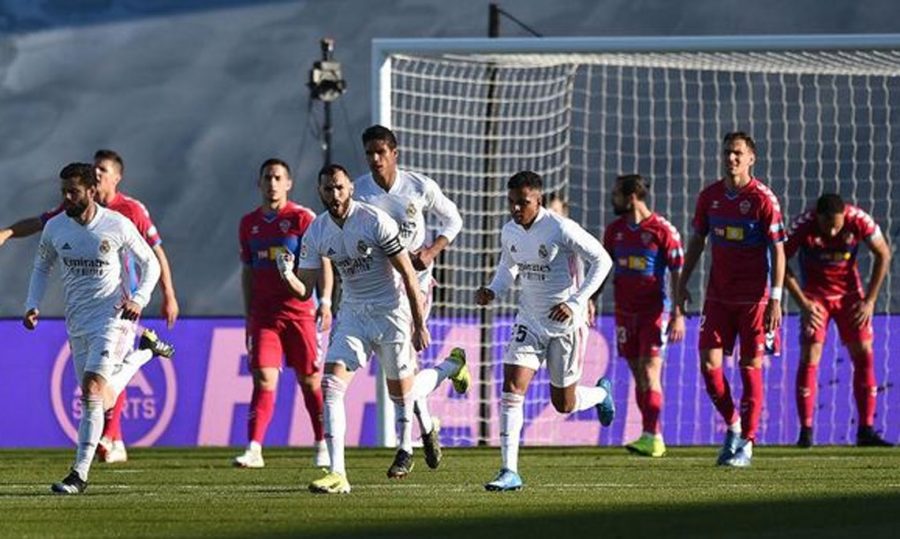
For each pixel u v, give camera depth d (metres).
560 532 25.58
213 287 78.69
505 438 34.12
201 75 82.56
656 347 47.72
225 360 56.16
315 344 44.00
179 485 36.41
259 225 44.12
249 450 43.31
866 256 67.62
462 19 82.62
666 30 82.19
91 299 34.84
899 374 56.91
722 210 42.00
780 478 37.47
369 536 25.19
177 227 79.69
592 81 75.62
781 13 81.56
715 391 42.41
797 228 51.50
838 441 56.47
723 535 24.98
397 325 34.25
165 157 81.06
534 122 65.62
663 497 31.98
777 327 41.41
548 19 82.25
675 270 47.94
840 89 76.25
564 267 34.28
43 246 35.41
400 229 37.25
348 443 55.19
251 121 81.44
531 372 34.47
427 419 37.91
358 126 81.00
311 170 80.25
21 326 57.00
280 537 25.14
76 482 34.12
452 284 59.94
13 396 56.53
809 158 75.81
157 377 56.12
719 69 60.38
